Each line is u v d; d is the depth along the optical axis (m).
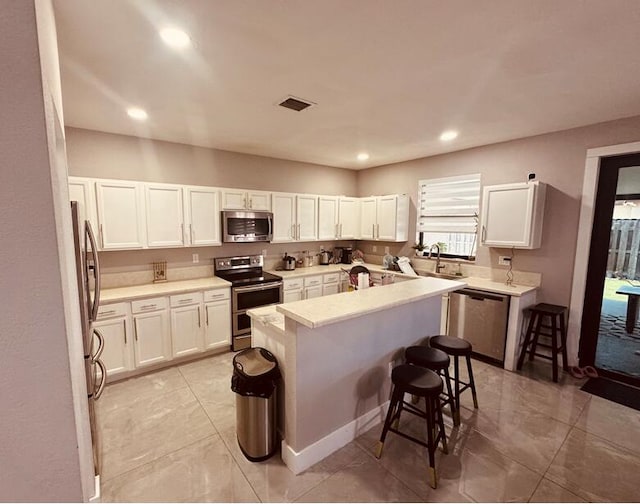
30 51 0.75
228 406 2.64
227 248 4.30
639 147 2.81
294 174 4.94
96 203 3.07
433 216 4.61
